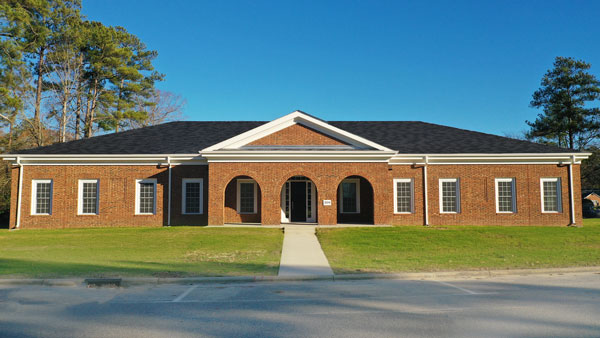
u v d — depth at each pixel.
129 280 10.58
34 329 6.54
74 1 46.19
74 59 44.88
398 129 28.73
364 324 6.73
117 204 24.14
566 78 46.97
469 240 18.36
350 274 11.33
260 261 13.70
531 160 24.36
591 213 37.53
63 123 44.22
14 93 39.78
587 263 12.94
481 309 7.66
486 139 26.58
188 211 24.27
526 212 24.16
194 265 12.95
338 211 26.05
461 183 24.44
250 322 6.89
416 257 14.46
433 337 6.04
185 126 29.41
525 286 9.90
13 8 39.88
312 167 22.81
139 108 52.84
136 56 51.84
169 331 6.40
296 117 23.52
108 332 6.37
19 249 16.58
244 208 25.38
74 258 14.34
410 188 24.55
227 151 22.41
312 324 6.73
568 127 46.66
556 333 6.19
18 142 41.94
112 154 24.03
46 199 24.09
